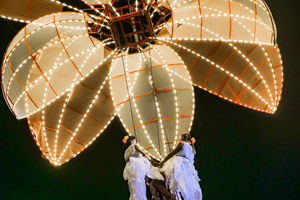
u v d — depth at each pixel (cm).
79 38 1080
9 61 983
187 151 823
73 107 1173
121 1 1036
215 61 1140
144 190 807
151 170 832
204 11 990
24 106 1038
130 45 1005
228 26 1004
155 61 1173
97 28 1085
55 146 1162
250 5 965
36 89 1048
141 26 955
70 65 1083
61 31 1008
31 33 966
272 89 1134
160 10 1027
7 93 1016
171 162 817
